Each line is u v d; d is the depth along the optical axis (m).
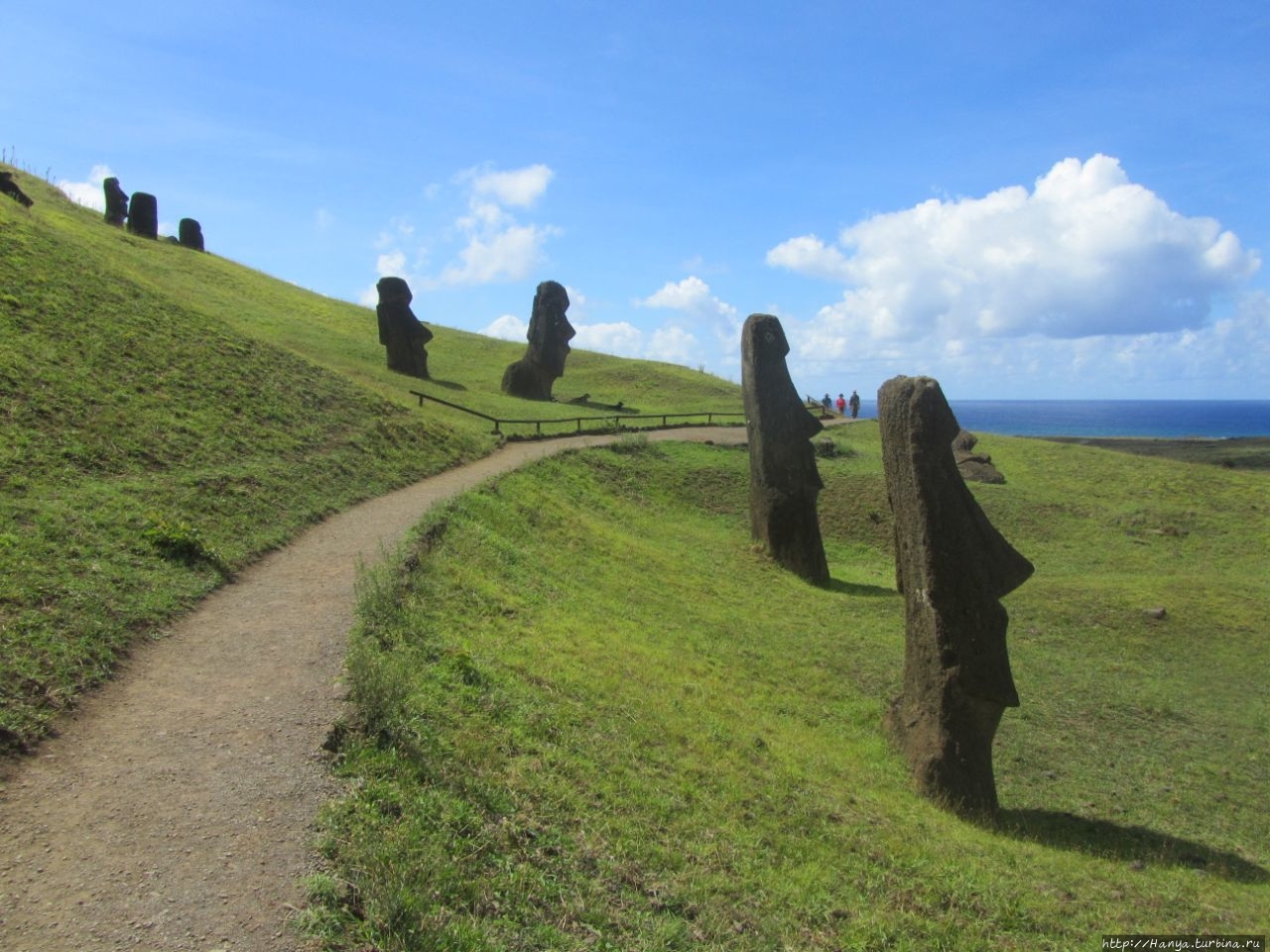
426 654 11.25
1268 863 11.95
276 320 45.97
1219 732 16.70
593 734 10.68
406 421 27.19
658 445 35.81
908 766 13.38
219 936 5.78
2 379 17.56
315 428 23.31
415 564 14.39
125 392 19.95
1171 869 11.24
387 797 7.70
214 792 7.54
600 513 26.27
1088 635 21.52
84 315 22.94
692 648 16.98
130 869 6.46
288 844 6.84
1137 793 14.12
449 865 6.98
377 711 8.85
